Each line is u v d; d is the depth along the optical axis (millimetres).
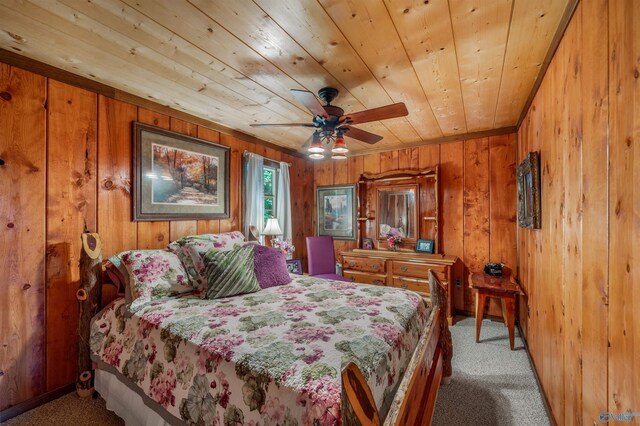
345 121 2148
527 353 2504
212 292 2064
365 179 4266
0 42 1681
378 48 1713
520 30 1538
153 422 1458
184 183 2805
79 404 1909
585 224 1159
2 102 1764
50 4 1360
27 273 1871
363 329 1488
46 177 1950
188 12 1413
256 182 3535
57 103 1997
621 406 868
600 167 1025
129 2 1347
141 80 2156
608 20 968
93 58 1851
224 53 1777
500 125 3232
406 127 3297
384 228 4121
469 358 2459
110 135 2281
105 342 1876
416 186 3869
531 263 2355
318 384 1005
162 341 1509
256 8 1379
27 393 1857
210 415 1213
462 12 1402
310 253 3865
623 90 867
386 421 847
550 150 1731
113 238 2291
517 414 1770
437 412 1793
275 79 2123
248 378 1129
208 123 3055
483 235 3477
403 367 1422
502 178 3363
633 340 802
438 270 3359
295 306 1870
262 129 3387
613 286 927
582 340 1185
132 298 1938
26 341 1862
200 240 2570
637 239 788
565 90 1430
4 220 1781
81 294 1990
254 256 2455
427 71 1991
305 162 4660
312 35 1591
